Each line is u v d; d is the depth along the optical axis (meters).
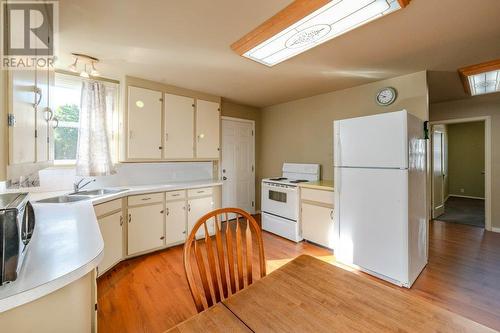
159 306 1.89
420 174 2.40
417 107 2.71
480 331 0.69
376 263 2.25
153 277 2.34
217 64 2.50
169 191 3.01
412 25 1.75
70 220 1.42
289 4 1.54
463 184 6.68
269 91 3.55
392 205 2.12
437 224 4.09
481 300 1.93
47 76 1.40
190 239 1.02
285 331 0.71
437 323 0.73
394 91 2.87
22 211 0.90
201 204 3.34
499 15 1.63
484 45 2.07
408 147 2.08
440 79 2.94
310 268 1.10
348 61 2.43
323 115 3.71
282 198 3.51
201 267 1.03
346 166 2.47
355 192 2.39
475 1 1.48
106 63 2.48
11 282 0.73
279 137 4.46
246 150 4.62
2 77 0.83
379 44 2.05
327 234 2.97
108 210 2.38
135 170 3.16
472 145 6.52
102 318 1.75
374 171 2.24
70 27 1.78
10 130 0.87
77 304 0.95
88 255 0.93
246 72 2.75
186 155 3.40
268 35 1.86
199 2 1.51
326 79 2.99
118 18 1.67
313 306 0.82
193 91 3.48
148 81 3.01
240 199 4.53
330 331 0.70
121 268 2.52
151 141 3.05
